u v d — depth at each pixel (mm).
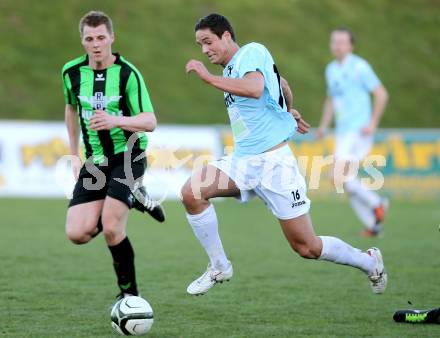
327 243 22797
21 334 20359
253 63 21562
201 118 81938
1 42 86125
